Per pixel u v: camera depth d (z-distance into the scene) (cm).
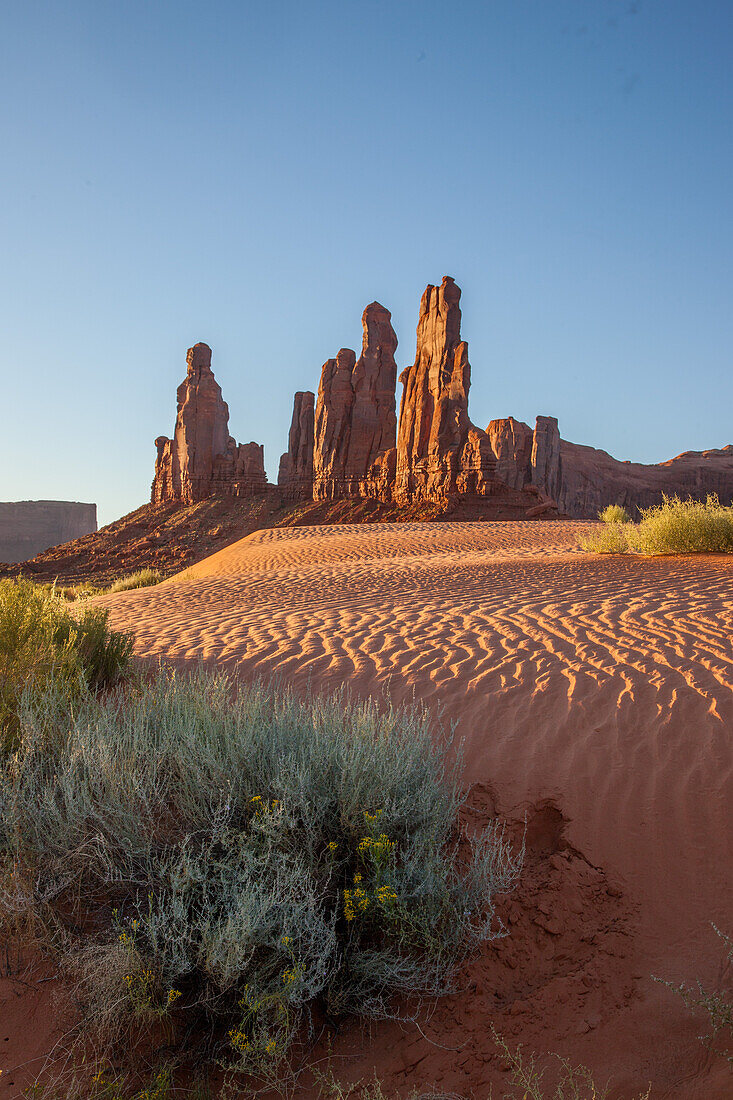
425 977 297
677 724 462
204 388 10581
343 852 341
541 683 552
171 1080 260
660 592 893
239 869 310
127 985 271
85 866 320
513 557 1664
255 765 365
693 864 356
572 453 15100
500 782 428
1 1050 271
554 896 345
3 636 527
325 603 1049
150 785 338
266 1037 262
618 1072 263
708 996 288
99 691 587
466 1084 265
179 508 10331
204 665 678
